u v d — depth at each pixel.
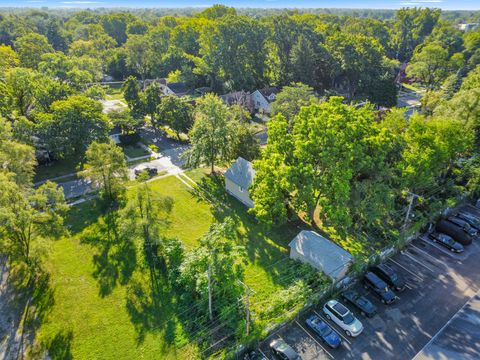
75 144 43.41
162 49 98.81
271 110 56.59
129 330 23.22
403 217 33.75
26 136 41.00
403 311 24.78
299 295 24.62
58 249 30.64
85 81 60.34
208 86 81.44
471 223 33.50
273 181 30.91
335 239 31.94
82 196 39.22
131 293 26.08
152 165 47.28
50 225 27.06
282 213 30.66
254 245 31.39
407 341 22.58
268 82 78.25
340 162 29.19
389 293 25.50
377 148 30.67
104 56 99.25
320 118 30.20
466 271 28.52
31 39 87.38
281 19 77.38
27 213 25.05
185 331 22.91
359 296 25.27
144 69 91.25
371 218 29.75
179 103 54.84
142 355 21.58
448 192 37.41
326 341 22.03
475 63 91.75
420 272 28.36
